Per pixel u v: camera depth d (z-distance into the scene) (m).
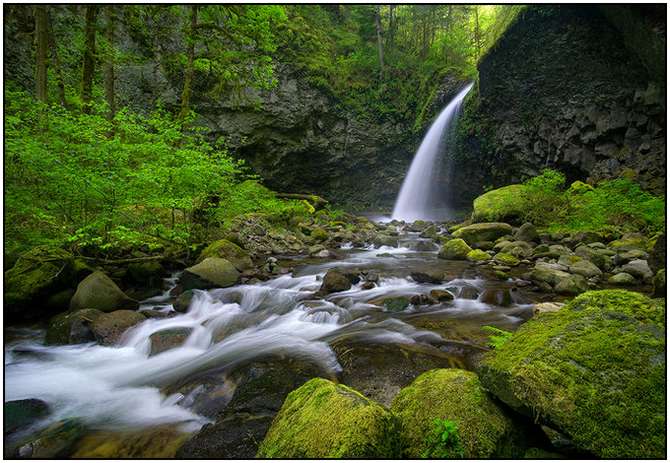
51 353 4.84
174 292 7.21
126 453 2.88
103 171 6.61
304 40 21.89
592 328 2.42
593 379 2.10
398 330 4.78
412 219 22.19
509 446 2.16
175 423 3.30
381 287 7.11
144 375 4.23
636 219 9.85
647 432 1.88
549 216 11.93
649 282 6.18
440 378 2.63
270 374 3.72
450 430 2.16
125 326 5.25
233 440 2.77
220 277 7.25
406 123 23.94
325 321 5.45
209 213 10.12
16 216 6.44
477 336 4.47
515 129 17.11
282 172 21.55
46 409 3.58
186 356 4.68
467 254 9.54
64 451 2.90
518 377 2.20
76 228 6.82
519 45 14.86
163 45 15.73
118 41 15.56
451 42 24.97
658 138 11.42
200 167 7.64
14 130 5.99
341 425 2.12
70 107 10.91
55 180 6.09
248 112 19.45
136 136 8.08
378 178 24.27
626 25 10.88
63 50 12.86
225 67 12.77
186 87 10.98
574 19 12.73
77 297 5.84
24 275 5.96
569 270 6.97
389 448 2.11
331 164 22.72
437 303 5.94
